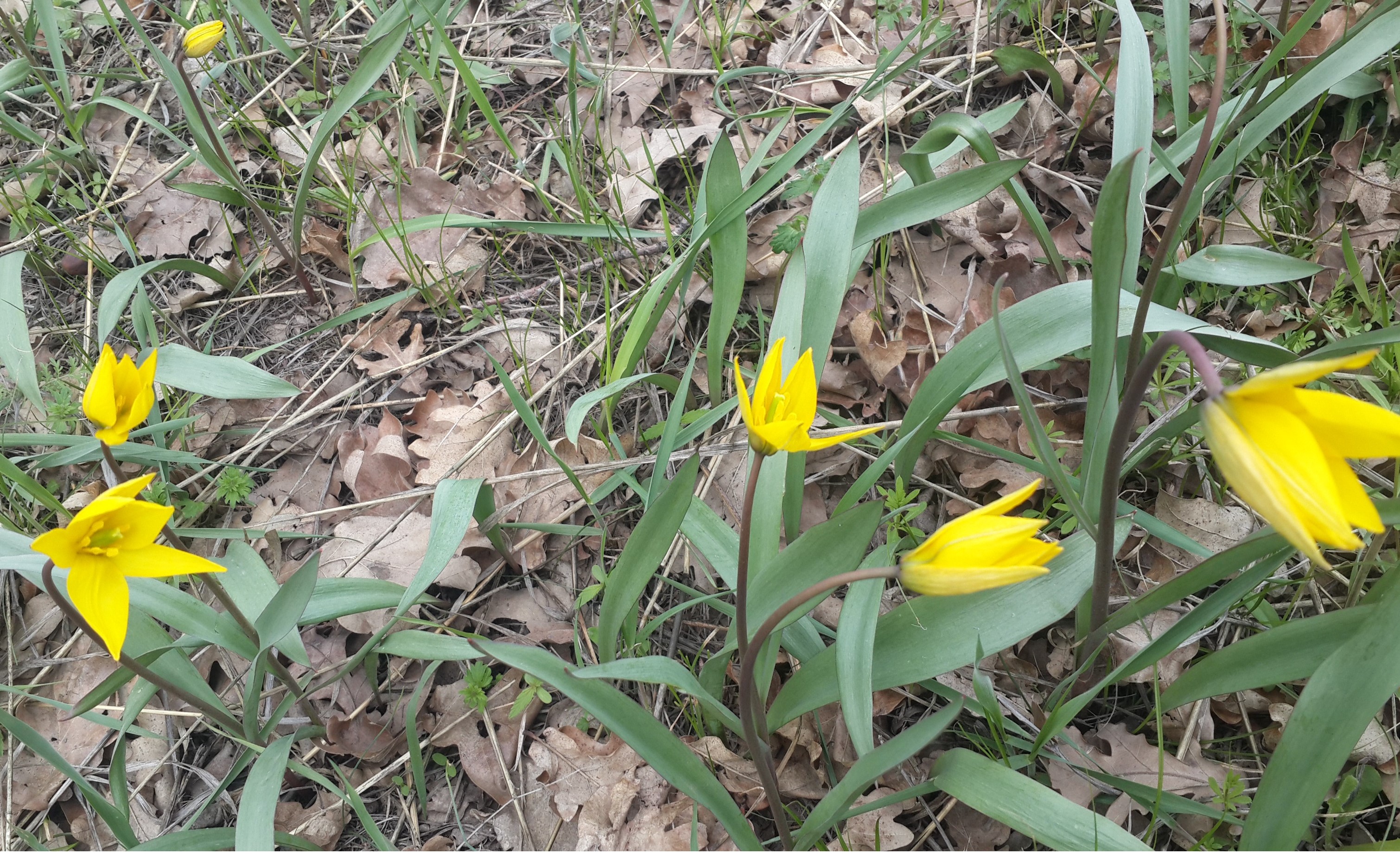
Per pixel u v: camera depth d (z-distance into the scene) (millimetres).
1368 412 233
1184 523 541
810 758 497
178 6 870
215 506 629
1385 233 609
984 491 582
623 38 828
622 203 717
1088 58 721
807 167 716
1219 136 540
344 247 732
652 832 490
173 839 430
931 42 759
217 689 561
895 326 650
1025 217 582
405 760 526
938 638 417
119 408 352
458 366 680
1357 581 491
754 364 642
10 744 548
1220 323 608
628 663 364
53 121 810
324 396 676
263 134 800
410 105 777
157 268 654
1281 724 483
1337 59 522
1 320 604
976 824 475
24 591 591
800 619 448
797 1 826
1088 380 598
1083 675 473
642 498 582
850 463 593
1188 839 454
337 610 483
